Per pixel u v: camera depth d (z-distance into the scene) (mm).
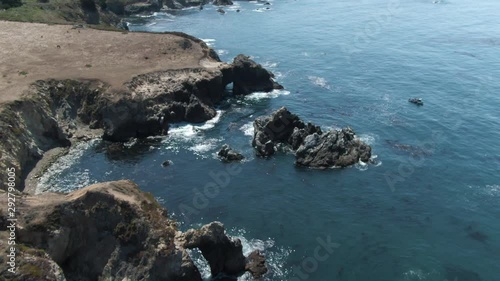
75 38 98250
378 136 72000
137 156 65750
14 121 62625
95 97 74625
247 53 117438
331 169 62375
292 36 134500
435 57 114688
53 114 71188
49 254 37594
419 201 55500
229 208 53812
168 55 91688
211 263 42688
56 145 68188
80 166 62781
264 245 47688
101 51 91438
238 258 43594
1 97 66500
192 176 60531
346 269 44562
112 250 39062
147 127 71938
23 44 92625
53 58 86062
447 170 62375
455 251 47062
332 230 50156
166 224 40375
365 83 96500
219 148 68000
